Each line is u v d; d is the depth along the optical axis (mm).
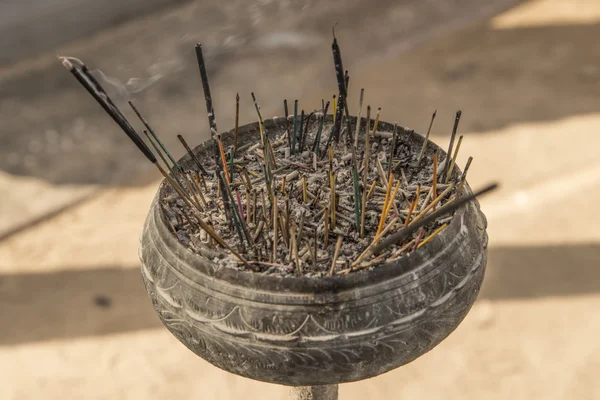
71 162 4695
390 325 1378
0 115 5086
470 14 6234
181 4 6008
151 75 5449
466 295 1485
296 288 1348
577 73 5434
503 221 4109
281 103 5250
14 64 5562
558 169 4480
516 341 3455
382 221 1465
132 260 3992
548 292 3680
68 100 5219
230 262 1476
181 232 1586
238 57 5715
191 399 3252
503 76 5445
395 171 1745
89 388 3309
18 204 4391
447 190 1551
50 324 3623
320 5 6250
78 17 5758
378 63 5676
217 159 1644
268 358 1396
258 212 1626
